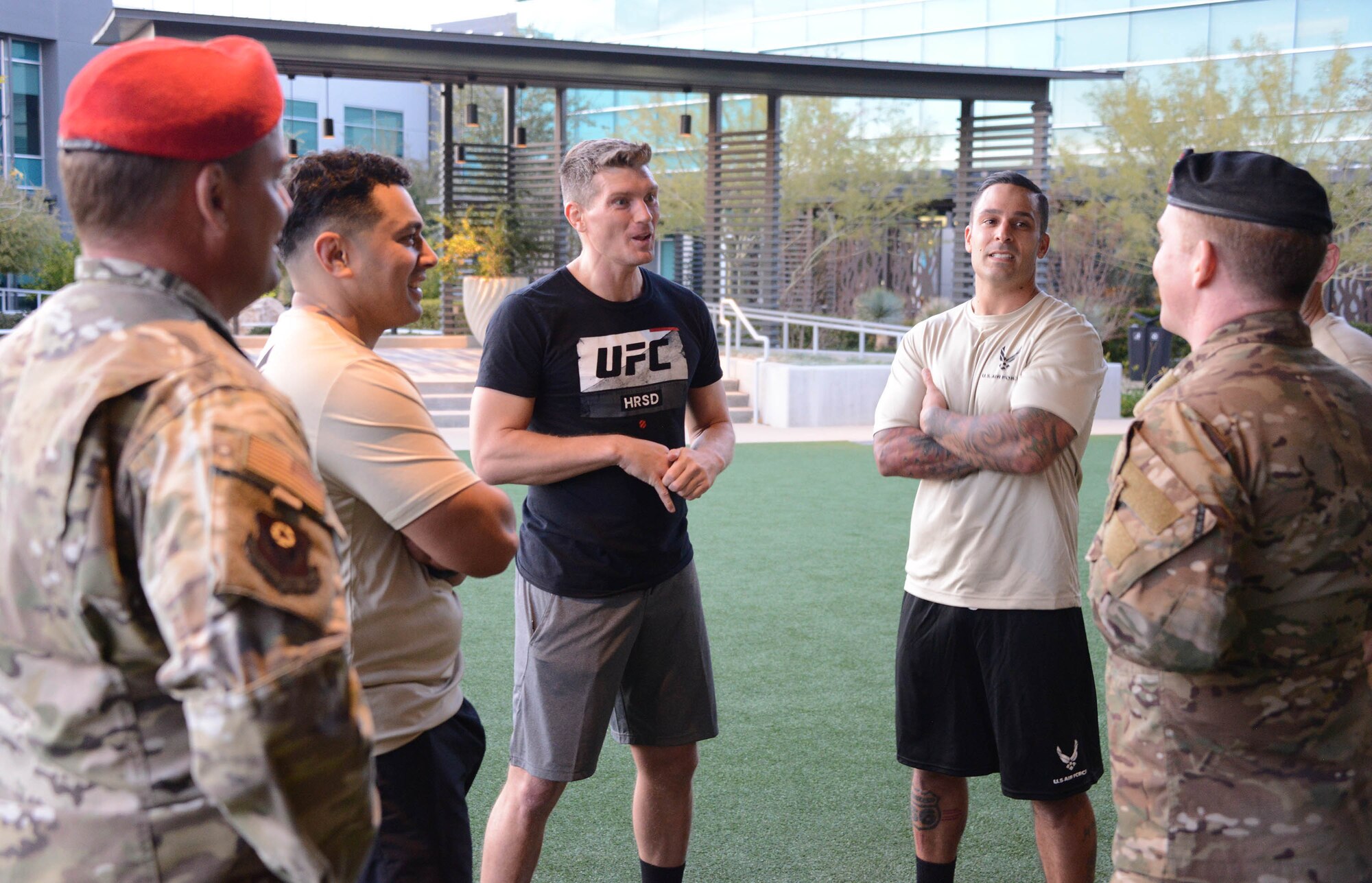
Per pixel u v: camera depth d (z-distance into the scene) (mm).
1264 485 1465
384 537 1724
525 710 2441
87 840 1023
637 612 2424
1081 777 2389
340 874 996
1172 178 1665
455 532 1699
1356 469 1496
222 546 919
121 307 1033
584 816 3148
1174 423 1511
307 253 1748
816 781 3373
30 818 1036
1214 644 1445
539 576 2414
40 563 982
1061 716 2375
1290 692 1498
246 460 962
